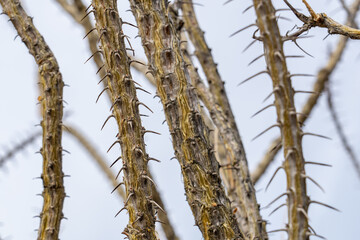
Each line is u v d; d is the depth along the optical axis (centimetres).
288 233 331
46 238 380
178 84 405
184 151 400
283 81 331
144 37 412
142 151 386
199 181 397
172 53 408
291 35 406
